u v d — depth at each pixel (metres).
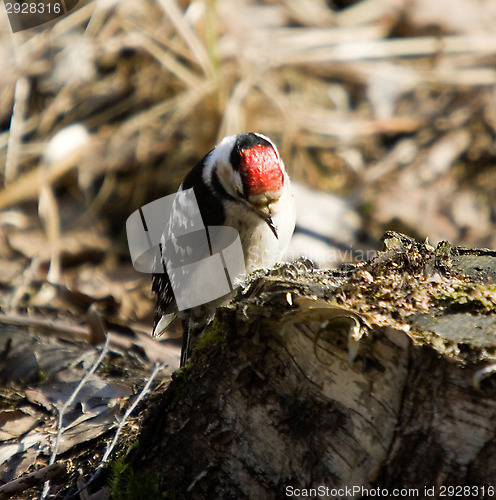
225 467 5.37
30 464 6.68
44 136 14.58
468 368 4.46
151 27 15.21
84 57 15.07
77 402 7.56
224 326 5.24
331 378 4.95
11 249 12.77
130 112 14.81
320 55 15.59
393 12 16.77
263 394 5.20
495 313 4.85
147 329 10.49
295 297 4.93
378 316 4.81
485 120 15.32
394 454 4.77
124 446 6.28
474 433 4.53
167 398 5.57
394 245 5.73
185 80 14.62
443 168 14.84
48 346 8.88
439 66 16.02
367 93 15.74
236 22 15.77
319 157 14.85
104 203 13.98
